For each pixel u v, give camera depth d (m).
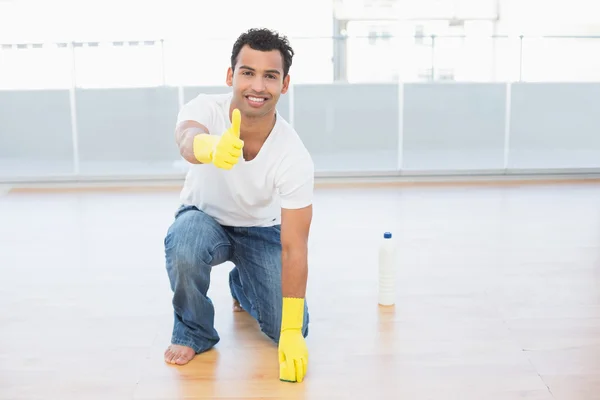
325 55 4.77
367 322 2.32
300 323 2.00
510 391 1.86
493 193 4.35
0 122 4.61
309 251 3.14
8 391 1.88
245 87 1.77
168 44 4.63
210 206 2.05
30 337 2.22
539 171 4.82
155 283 2.72
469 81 4.72
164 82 4.66
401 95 4.71
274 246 2.09
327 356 2.07
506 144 4.79
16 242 3.32
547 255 3.05
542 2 5.67
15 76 4.59
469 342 2.16
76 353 2.10
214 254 2.01
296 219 1.92
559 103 4.76
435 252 3.10
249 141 1.88
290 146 1.89
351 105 4.71
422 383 1.91
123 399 1.83
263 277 2.07
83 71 4.62
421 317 2.36
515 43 4.80
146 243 3.28
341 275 2.80
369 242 3.27
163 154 4.69
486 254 3.07
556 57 4.81
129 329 2.28
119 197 4.30
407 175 4.80
